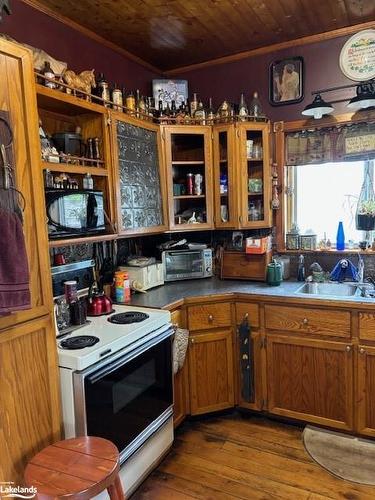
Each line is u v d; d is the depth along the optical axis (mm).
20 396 1421
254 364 2500
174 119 2736
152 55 2971
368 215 2656
